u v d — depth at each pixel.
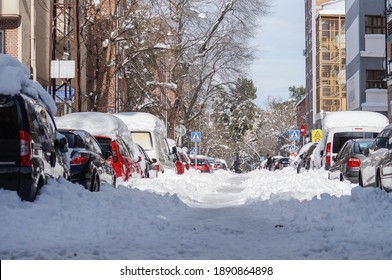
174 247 18.09
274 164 113.56
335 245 18.22
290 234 20.75
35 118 22.38
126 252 17.14
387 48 93.88
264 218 25.55
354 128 46.53
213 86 97.69
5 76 21.41
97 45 73.31
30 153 21.22
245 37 93.50
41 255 16.19
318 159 50.50
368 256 16.53
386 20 93.69
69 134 29.36
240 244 18.67
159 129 53.50
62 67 56.50
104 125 37.81
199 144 156.00
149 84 89.44
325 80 160.75
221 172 102.94
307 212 25.12
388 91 94.31
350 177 38.03
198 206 31.95
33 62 56.41
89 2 70.81
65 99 61.62
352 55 120.88
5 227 19.11
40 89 24.97
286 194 30.59
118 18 71.62
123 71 83.94
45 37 63.12
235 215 26.97
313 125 174.12
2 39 54.78
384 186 30.92
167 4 78.00
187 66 92.88
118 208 24.03
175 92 91.62
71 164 27.77
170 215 26.06
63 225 19.97
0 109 21.19
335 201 26.16
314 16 176.38
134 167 40.09
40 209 20.61
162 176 50.62
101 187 29.03
